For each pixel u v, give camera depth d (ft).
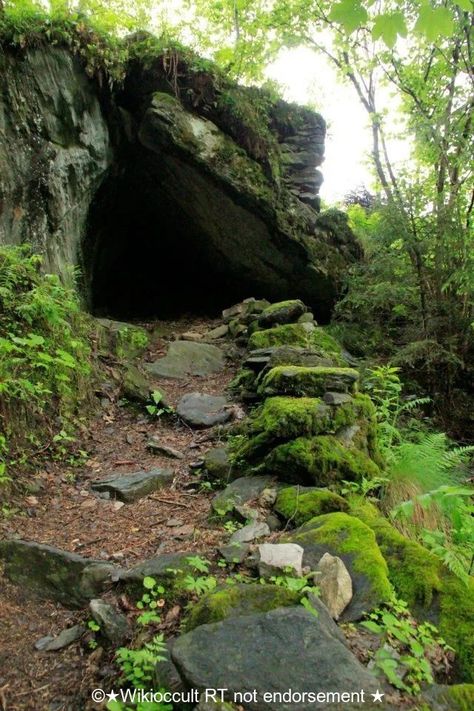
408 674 7.02
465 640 8.07
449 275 23.94
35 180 20.07
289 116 32.81
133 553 10.05
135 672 6.91
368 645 7.45
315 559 9.12
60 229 21.72
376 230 25.89
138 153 26.89
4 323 14.75
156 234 31.27
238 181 26.66
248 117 27.99
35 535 10.65
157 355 22.81
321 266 29.35
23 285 16.19
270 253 29.25
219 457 13.62
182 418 16.89
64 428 14.85
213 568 9.15
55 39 21.53
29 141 20.04
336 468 12.21
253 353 20.20
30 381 14.39
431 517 12.40
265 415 13.50
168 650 7.26
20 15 20.13
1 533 10.39
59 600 8.90
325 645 6.64
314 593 8.03
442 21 7.32
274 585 7.88
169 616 8.07
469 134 23.49
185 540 10.34
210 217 28.58
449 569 9.39
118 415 17.16
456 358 22.90
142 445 15.51
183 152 25.71
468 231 24.27
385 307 26.86
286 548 9.07
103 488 12.66
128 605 8.46
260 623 6.92
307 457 11.94
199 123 26.55
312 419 12.67
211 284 33.04
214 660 6.45
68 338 16.65
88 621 8.26
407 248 24.63
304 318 24.84
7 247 17.30
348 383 14.60
